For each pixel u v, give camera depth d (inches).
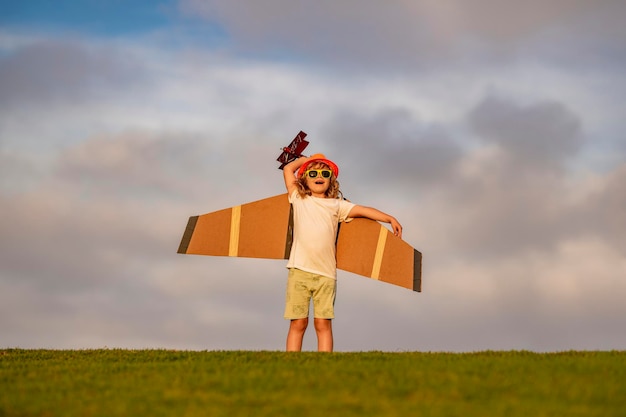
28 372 363.9
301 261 463.5
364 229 494.6
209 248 492.1
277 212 494.9
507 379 319.0
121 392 312.5
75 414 283.6
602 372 329.4
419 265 496.1
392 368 343.0
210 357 391.2
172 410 285.3
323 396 298.2
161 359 398.6
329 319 463.8
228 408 285.7
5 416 284.4
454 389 304.7
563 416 270.2
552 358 368.5
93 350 455.8
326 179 482.3
